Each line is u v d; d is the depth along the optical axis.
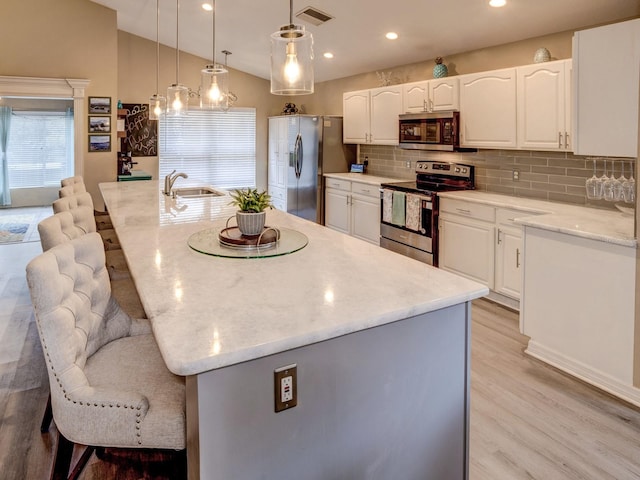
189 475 1.25
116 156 6.36
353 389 1.40
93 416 1.33
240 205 2.25
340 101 6.95
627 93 2.41
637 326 2.43
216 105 3.57
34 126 9.56
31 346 3.18
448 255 4.49
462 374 1.66
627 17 3.37
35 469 1.97
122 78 7.08
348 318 1.36
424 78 5.37
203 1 4.98
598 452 2.10
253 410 1.23
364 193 5.71
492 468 1.99
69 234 2.23
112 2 5.82
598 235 2.55
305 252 2.19
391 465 1.52
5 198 9.38
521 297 3.11
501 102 4.05
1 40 5.62
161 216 3.15
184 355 1.13
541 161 4.12
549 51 3.95
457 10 3.88
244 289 1.64
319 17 4.67
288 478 1.31
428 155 5.46
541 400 2.53
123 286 2.53
